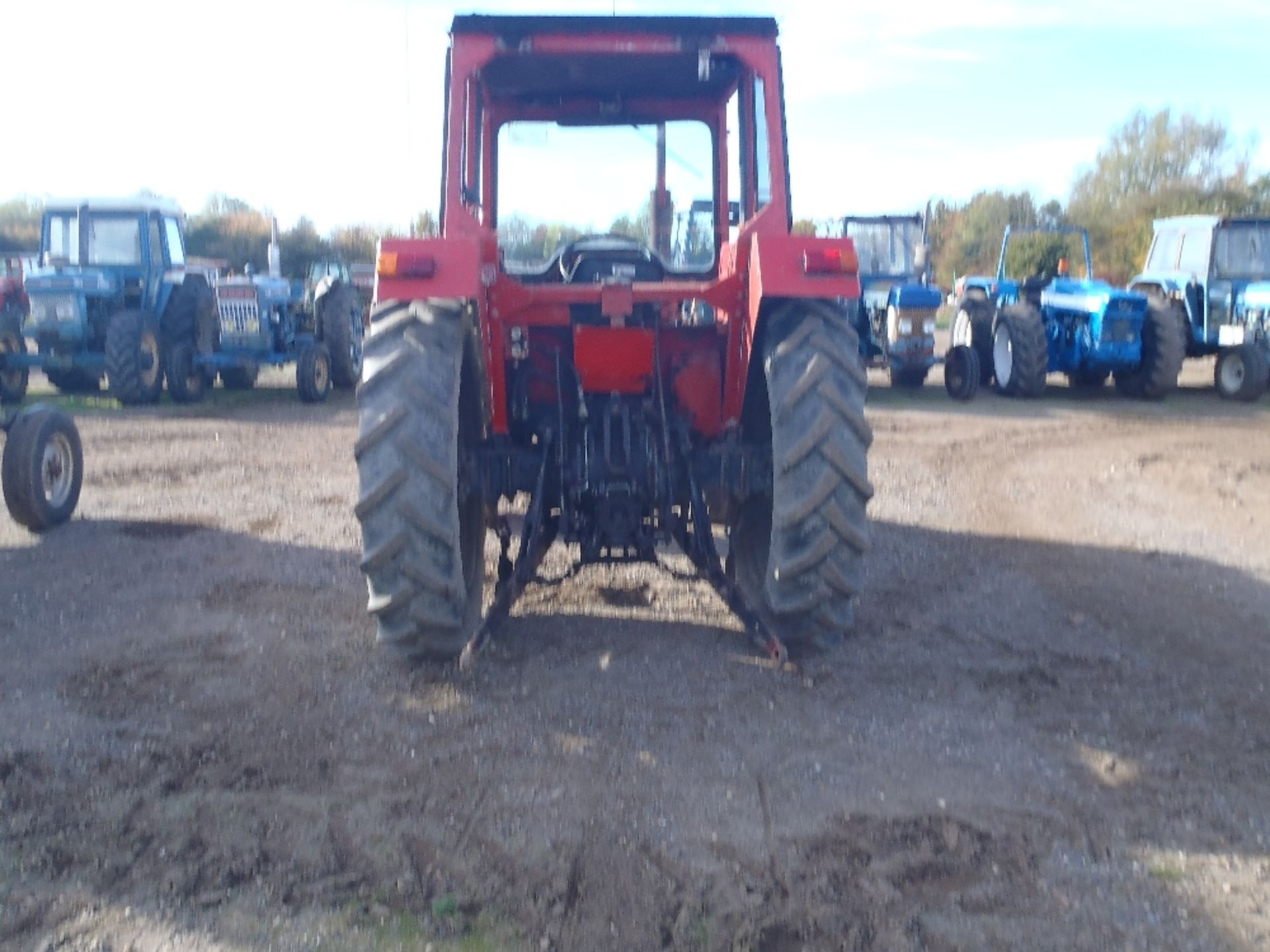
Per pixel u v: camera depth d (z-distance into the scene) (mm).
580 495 4680
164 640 4867
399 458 4059
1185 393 16031
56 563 6176
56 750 3766
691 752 3801
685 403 5145
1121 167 51688
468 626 4656
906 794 3527
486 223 5664
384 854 3146
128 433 11406
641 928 2838
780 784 3580
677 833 3273
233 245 38969
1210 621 5344
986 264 46406
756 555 5344
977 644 4941
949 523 7387
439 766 3678
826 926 2850
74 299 14406
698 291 4660
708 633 4988
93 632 4980
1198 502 8148
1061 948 2777
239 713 4090
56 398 15078
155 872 3055
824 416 4199
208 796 3459
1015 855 3184
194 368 14680
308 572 5949
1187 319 15805
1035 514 7691
